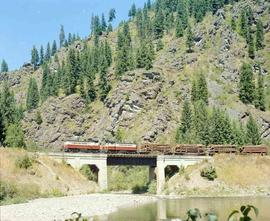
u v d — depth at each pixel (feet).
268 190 385.09
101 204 274.77
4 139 420.77
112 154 383.86
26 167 329.72
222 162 406.21
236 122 643.04
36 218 203.00
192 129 569.23
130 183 474.90
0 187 284.41
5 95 545.85
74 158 372.17
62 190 330.95
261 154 427.33
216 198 346.54
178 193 372.17
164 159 400.06
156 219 204.95
